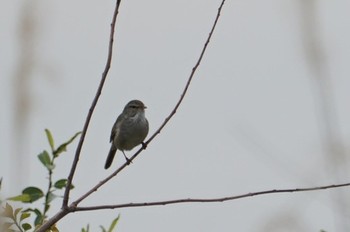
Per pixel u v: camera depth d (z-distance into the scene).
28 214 8.04
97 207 7.96
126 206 8.04
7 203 7.94
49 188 9.11
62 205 7.89
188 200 8.16
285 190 6.99
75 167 7.96
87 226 8.89
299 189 6.79
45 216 8.91
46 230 7.81
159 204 8.12
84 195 8.12
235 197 8.00
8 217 7.94
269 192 7.68
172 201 8.09
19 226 7.99
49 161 9.19
